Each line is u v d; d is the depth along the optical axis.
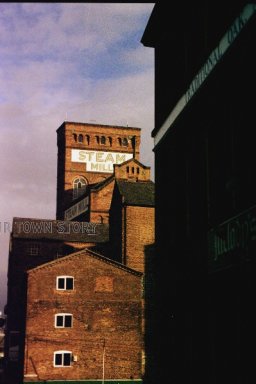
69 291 45.25
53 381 43.34
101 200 68.06
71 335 44.50
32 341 43.75
